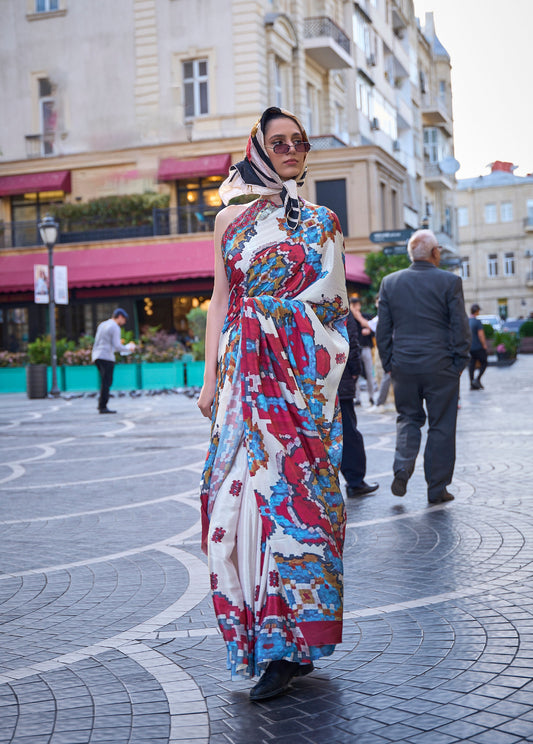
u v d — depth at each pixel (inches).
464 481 285.0
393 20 1871.3
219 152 1187.9
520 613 146.9
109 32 1222.3
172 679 125.7
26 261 1246.3
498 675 119.9
